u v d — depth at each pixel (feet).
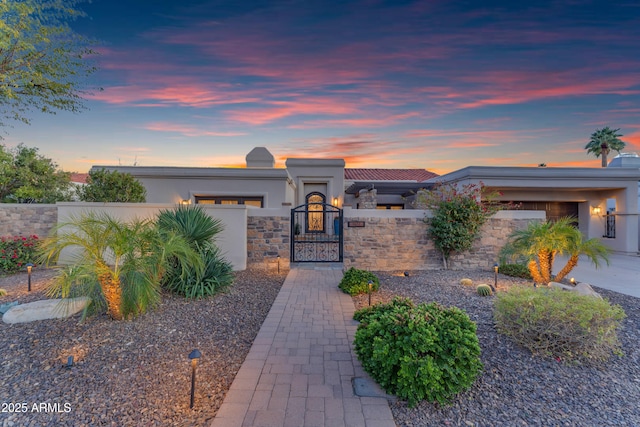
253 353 12.34
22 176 38.32
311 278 26.50
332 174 54.85
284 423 8.17
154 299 14.71
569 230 22.44
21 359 10.98
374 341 9.64
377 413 8.62
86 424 8.07
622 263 38.29
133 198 33.45
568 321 11.66
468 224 30.32
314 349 12.78
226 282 20.84
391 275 28.55
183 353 12.15
